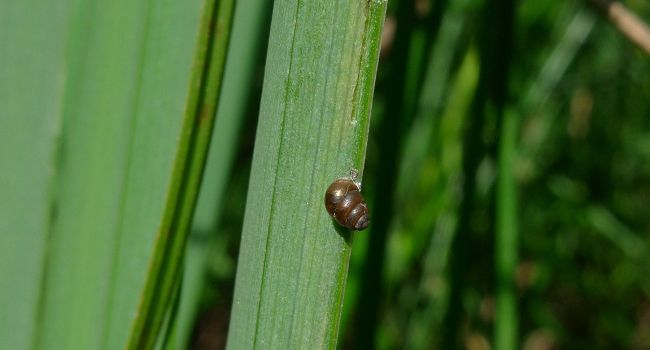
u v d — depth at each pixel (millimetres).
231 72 85
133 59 78
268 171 72
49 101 80
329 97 70
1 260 81
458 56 126
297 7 70
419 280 145
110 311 80
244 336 73
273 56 72
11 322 81
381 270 100
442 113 127
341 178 71
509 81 97
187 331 87
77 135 80
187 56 77
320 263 72
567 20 150
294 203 72
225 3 70
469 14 123
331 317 72
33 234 81
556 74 144
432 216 133
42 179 80
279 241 72
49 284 81
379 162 99
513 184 99
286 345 72
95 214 80
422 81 103
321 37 70
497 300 100
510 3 95
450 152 128
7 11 80
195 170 72
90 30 80
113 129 79
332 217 71
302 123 71
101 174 80
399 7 96
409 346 137
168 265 73
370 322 101
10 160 81
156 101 78
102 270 80
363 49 70
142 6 78
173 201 71
